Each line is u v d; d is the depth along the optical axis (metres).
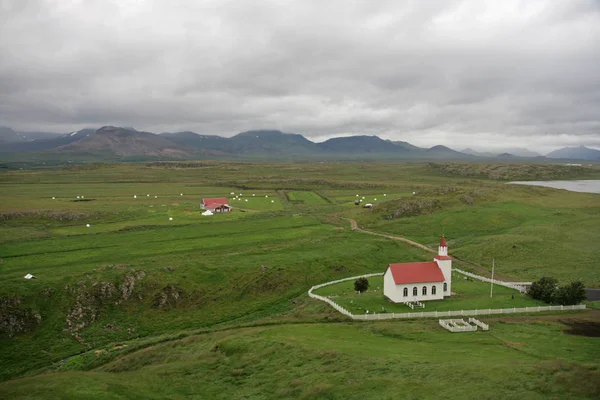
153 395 45.59
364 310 73.62
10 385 46.56
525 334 58.22
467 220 150.50
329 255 110.31
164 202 197.12
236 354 56.41
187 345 64.44
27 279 82.12
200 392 46.62
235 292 88.94
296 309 80.25
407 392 38.88
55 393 43.78
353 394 40.09
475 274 100.81
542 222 145.75
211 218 159.12
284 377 46.91
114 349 66.94
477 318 67.94
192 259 102.50
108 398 43.22
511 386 37.78
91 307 78.19
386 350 51.56
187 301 84.44
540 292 78.06
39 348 67.75
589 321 65.25
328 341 56.78
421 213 165.62
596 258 108.06
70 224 142.50
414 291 78.69
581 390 36.22
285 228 144.75
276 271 97.44
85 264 96.44
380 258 114.12
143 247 114.75
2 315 71.06
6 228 131.38
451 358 47.19
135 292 83.69
